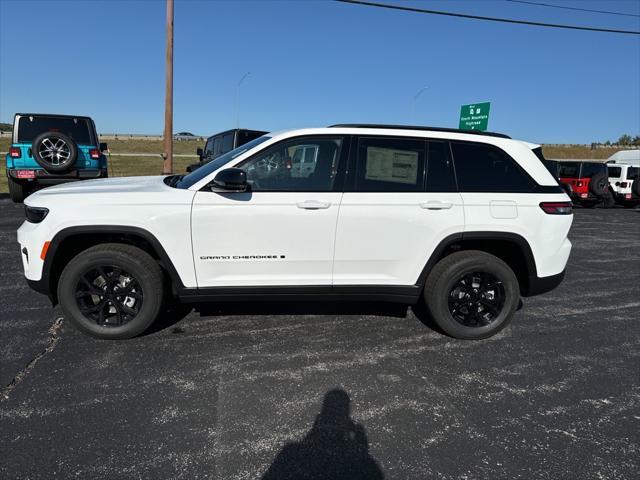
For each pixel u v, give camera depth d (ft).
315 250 11.84
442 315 12.55
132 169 90.63
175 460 7.68
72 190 11.66
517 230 12.28
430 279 12.50
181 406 9.24
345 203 11.71
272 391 9.89
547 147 190.08
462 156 12.44
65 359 11.03
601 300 17.22
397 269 12.27
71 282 11.40
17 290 15.92
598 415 9.34
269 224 11.53
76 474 7.30
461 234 12.13
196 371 10.64
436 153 12.32
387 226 11.91
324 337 12.73
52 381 10.03
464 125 66.85
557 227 12.51
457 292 12.73
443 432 8.64
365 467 7.64
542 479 7.47
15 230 25.94
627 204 60.70
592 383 10.67
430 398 9.82
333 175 11.86
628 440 8.54
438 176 12.23
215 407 9.24
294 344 12.23
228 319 13.76
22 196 36.09
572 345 12.85
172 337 12.41
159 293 11.76
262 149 11.68
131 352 11.49
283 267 11.91
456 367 11.27
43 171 32.81
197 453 7.87
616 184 59.72
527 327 14.19
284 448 8.06
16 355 11.16
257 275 11.91
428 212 12.00
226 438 8.28
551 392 10.21
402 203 11.91
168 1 43.83
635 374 11.18
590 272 21.95
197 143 204.03
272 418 8.92
